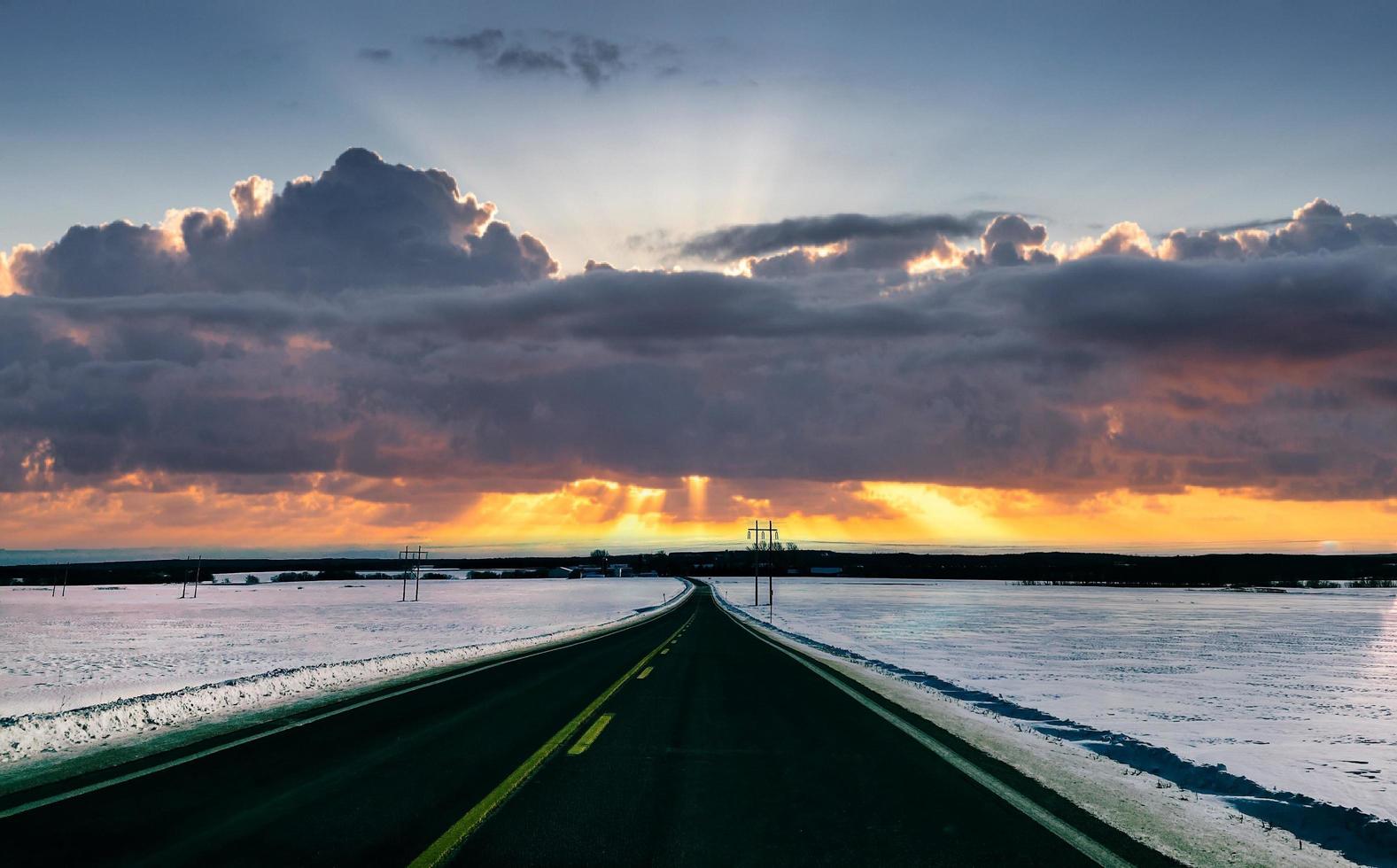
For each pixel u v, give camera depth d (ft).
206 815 21.77
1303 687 74.13
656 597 333.42
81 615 217.15
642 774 27.43
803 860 18.81
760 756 30.78
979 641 123.24
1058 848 20.17
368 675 59.93
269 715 40.34
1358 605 277.44
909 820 22.34
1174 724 51.08
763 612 210.79
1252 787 29.25
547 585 520.42
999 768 29.55
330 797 23.82
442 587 521.24
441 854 18.66
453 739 33.68
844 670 67.05
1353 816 24.36
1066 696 63.72
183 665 85.61
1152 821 23.00
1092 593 380.37
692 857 18.83
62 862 17.87
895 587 460.55
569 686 53.01
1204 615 212.43
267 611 241.14
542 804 23.27
